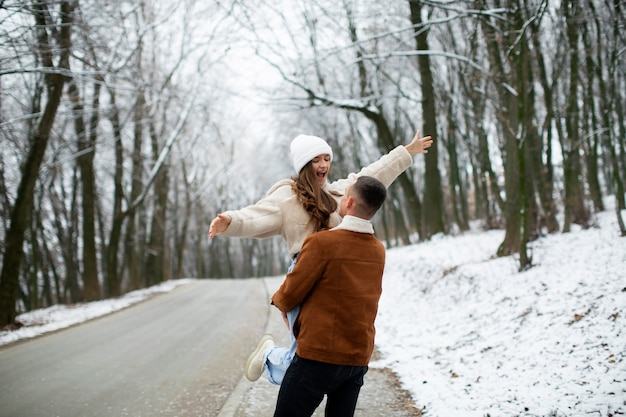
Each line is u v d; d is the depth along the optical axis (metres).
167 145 22.59
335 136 29.81
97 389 5.49
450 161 25.34
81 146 18.78
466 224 27.25
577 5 11.57
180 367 6.47
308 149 2.73
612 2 10.77
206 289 20.06
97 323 11.45
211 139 35.84
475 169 32.28
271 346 2.96
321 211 2.70
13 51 10.53
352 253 2.51
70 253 26.33
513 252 10.95
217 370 6.23
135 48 16.97
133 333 9.62
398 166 3.12
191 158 36.66
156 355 7.32
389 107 27.25
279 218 2.67
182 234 34.94
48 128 12.81
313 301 2.49
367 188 2.56
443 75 23.23
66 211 27.55
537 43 13.19
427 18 16.77
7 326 11.30
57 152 18.44
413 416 4.07
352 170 31.83
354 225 2.56
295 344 2.65
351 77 21.72
